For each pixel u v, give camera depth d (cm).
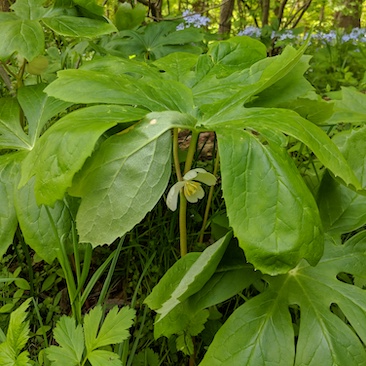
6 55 152
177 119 114
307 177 185
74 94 119
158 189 113
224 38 533
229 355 112
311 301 120
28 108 165
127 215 112
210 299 124
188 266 131
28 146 158
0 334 134
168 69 163
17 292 168
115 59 156
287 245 98
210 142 260
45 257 139
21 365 114
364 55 487
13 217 143
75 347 120
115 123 104
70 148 102
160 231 184
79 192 113
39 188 105
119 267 186
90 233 113
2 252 139
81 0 171
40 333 153
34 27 159
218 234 162
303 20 1019
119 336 119
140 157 112
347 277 151
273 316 117
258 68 150
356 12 846
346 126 246
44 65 195
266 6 612
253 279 126
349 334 112
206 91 147
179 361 151
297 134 106
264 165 103
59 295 170
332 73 503
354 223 141
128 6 276
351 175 109
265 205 101
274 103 147
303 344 113
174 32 278
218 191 194
